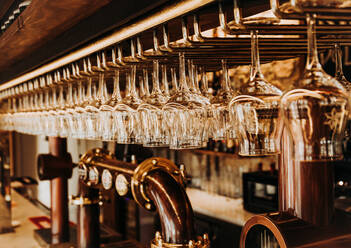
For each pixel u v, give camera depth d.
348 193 2.13
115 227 5.19
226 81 1.04
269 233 0.91
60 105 1.75
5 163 2.82
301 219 0.88
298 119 0.55
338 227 0.89
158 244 1.15
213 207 3.88
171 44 0.89
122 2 0.92
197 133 0.96
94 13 1.08
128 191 1.38
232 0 0.73
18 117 2.55
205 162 4.84
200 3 0.71
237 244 3.29
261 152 0.72
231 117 0.76
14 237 2.67
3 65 2.10
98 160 1.75
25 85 2.18
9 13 1.50
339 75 0.88
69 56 1.35
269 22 0.71
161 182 1.22
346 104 0.56
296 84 0.57
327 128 0.55
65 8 1.04
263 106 0.71
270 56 0.99
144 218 4.72
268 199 3.28
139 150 2.92
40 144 7.67
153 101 1.07
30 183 6.84
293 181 0.91
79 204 1.97
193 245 1.11
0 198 2.79
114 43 1.09
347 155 2.27
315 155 0.55
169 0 0.78
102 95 1.35
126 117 1.17
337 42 0.85
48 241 2.41
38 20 1.17
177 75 1.44
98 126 1.33
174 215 1.15
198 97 0.99
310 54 0.58
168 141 1.08
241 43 0.82
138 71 1.30
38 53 1.63
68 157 2.51
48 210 3.60
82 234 1.98
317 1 0.53
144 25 0.89
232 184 4.38
